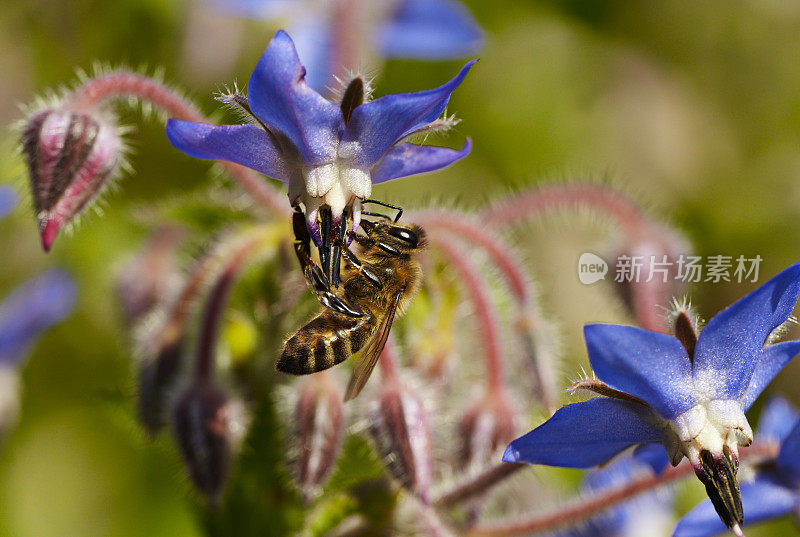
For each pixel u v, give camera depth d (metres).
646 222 0.23
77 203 0.21
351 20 0.25
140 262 0.24
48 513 0.27
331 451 0.21
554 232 0.26
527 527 0.22
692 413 0.20
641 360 0.19
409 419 0.21
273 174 0.20
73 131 0.21
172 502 0.27
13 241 0.27
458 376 0.23
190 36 0.27
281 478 0.22
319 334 0.21
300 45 0.26
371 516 0.22
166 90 0.22
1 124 0.27
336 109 0.20
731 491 0.19
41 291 0.26
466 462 0.22
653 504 0.24
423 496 0.21
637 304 0.23
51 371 0.27
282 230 0.22
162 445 0.23
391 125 0.20
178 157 0.27
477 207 0.25
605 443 0.20
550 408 0.23
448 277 0.22
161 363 0.22
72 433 0.27
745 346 0.19
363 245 0.21
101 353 0.27
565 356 0.26
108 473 0.27
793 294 0.19
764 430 0.22
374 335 0.21
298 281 0.22
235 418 0.21
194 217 0.23
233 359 0.22
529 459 0.20
